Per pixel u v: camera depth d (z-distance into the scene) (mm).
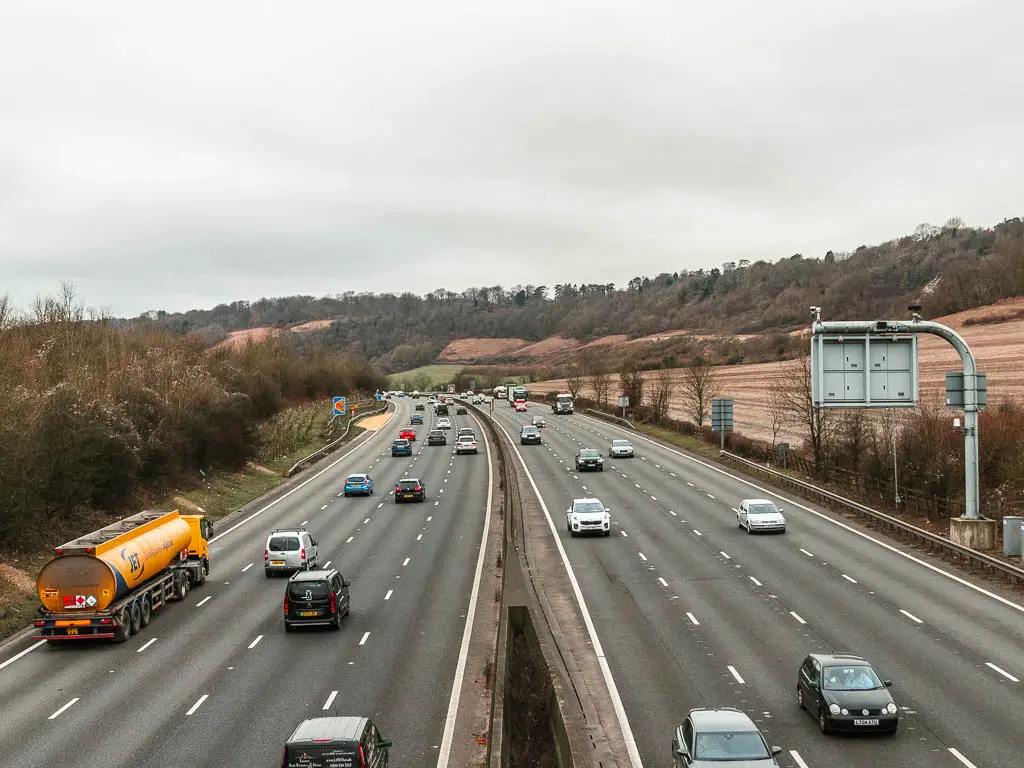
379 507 63000
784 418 89812
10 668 28578
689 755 17891
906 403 39500
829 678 21703
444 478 77562
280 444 94812
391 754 20578
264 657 28688
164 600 36062
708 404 119125
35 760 20547
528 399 194750
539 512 58000
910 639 28703
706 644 28734
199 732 22062
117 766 20031
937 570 38938
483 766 19875
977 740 20422
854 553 42812
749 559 41938
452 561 43969
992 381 96812
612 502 60875
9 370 55281
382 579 40438
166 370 79250
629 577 38969
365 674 26609
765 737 20938
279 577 41906
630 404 127562
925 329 39844
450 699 24312
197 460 72938
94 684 26453
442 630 31562
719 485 67188
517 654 27750
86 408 55031
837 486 61656
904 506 53188
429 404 189500
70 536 48781
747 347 196750
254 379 109750
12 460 42750
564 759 19328
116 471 56094
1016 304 161500
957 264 192000
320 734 16688
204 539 42250
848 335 39625
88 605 30734
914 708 22578
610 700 23891
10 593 37500
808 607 33062
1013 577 36719
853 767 19094
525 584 34656
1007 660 26344
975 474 41250
